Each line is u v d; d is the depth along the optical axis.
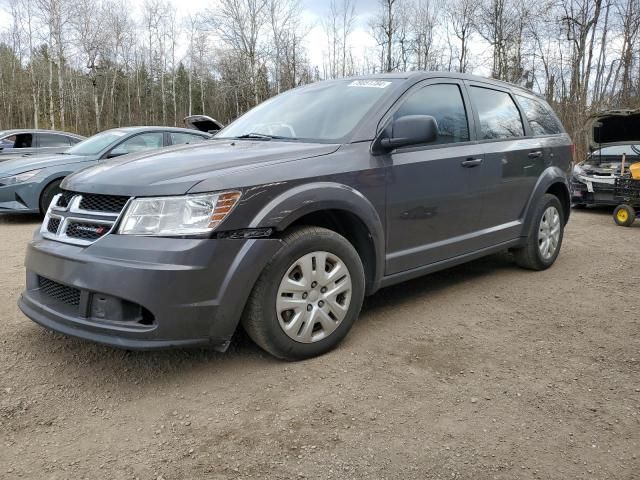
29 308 2.97
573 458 2.17
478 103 4.35
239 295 2.68
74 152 8.23
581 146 17.56
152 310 2.49
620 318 3.76
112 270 2.51
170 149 3.44
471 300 4.14
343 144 3.29
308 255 2.93
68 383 2.76
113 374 2.85
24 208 7.49
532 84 24.03
